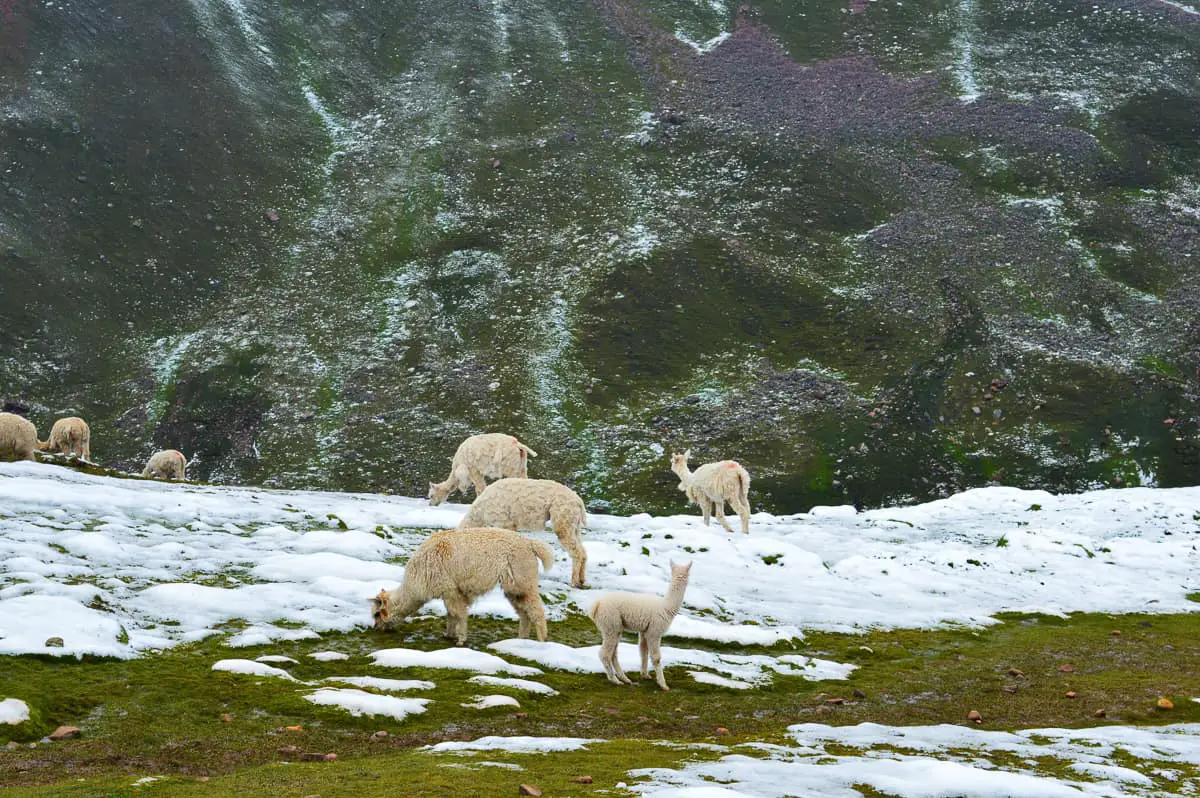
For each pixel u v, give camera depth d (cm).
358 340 9431
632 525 2703
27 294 9269
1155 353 8881
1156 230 10894
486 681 1134
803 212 11712
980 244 10831
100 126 11881
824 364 9056
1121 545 2902
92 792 679
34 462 2789
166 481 3192
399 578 1673
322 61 15038
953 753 908
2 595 1292
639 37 16150
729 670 1352
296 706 998
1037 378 8575
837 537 2920
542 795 653
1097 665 1623
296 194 12044
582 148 13262
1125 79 14150
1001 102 13762
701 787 657
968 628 1872
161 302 9762
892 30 16038
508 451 2795
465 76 14962
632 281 10338
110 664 1109
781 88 14600
